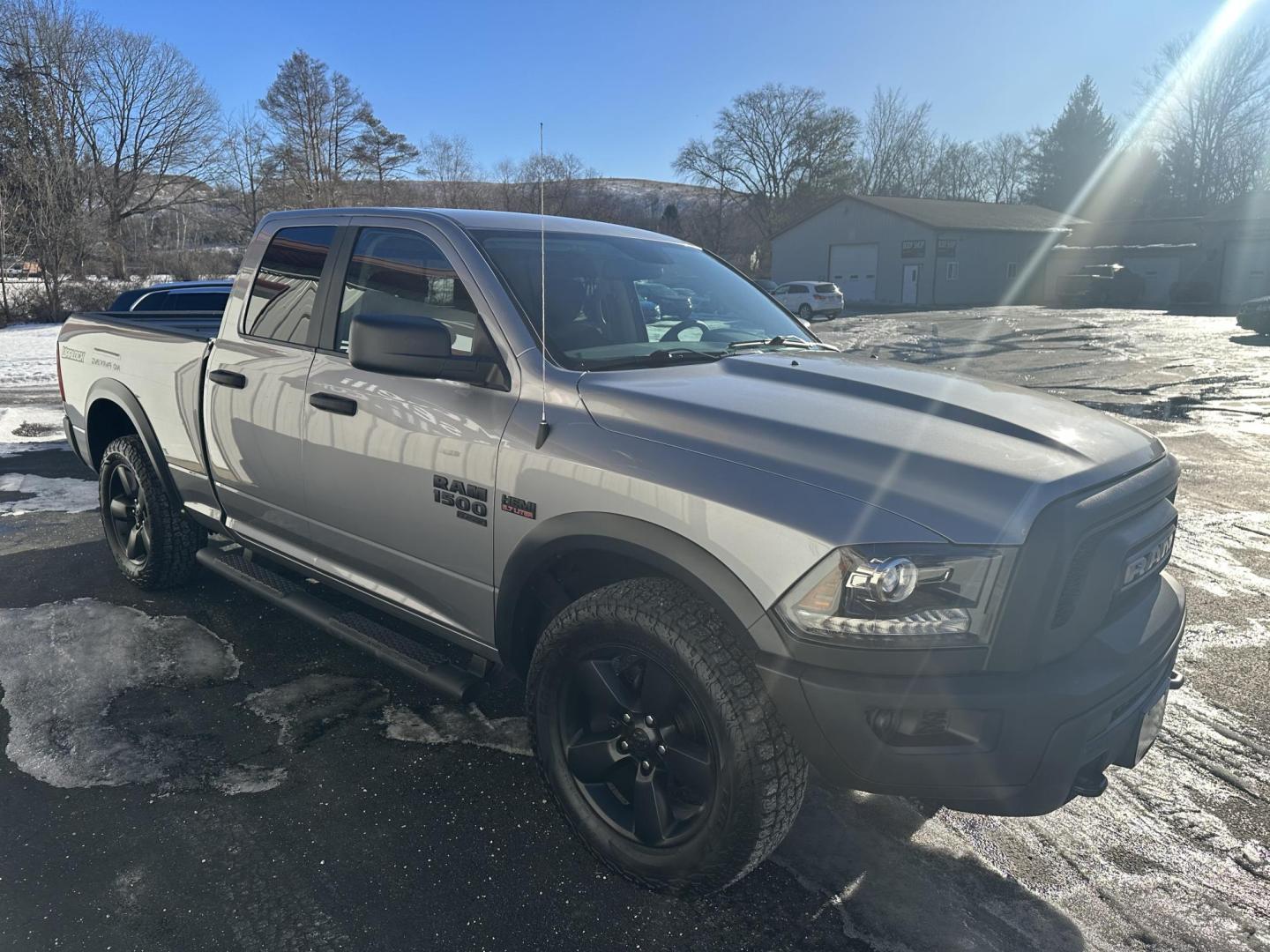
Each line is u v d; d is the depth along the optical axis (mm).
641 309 3227
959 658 1951
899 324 29531
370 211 3334
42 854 2531
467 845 2627
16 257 25609
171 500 4246
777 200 67938
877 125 80250
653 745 2336
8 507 6180
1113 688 2061
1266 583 4965
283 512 3492
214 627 4137
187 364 3863
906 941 2291
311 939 2236
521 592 2629
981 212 48219
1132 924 2375
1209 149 61531
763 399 2465
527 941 2254
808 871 2564
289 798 2838
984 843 2717
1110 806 2930
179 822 2695
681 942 2266
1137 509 2230
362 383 3031
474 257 2912
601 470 2355
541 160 3734
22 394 12078
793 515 2045
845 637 1960
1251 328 21172
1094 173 75562
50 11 42812
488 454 2623
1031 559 1945
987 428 2334
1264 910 2441
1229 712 3551
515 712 3438
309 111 64438
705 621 2189
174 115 52375
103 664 3738
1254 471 7641
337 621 3365
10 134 32625
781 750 2129
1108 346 19828
